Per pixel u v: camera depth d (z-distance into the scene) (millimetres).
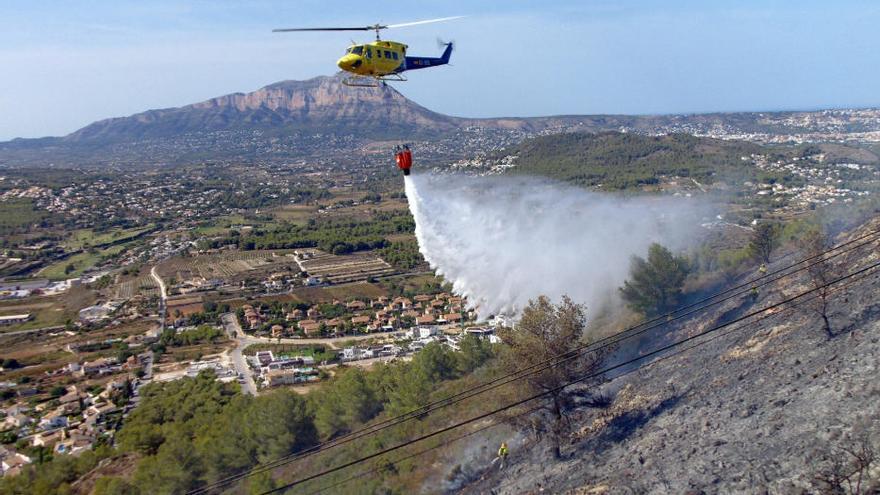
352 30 58094
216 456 64500
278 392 76188
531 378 48656
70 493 67625
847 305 49688
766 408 39250
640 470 38750
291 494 56781
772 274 73938
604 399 55719
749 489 30828
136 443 75188
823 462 29797
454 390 68375
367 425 66875
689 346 62312
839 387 36750
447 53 67188
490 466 53031
